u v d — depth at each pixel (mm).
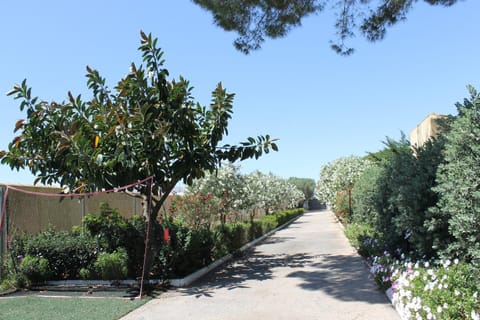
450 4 9836
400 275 7098
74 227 11180
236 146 10484
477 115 5609
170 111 9312
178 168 9727
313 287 8695
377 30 10828
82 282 9680
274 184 32625
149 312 7180
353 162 27672
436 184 7859
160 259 9555
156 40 9078
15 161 9281
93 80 9484
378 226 10984
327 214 49375
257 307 7297
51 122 9266
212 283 9594
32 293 8875
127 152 8836
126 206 14672
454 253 6926
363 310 6812
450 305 5242
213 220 15688
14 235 9766
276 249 16047
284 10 10570
